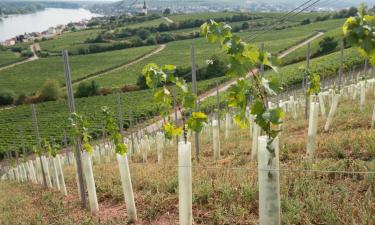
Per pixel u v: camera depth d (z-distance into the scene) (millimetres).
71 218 7246
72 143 9086
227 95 3842
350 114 11094
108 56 86375
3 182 21156
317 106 7035
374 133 7309
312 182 5633
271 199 3867
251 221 5016
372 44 3012
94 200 7383
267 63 3508
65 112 51656
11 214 8867
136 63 78125
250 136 11922
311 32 77750
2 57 99938
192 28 99375
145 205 6816
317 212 4746
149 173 8852
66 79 7871
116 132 6879
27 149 36031
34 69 83812
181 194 5125
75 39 109062
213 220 5316
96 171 11844
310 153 7141
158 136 11695
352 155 6684
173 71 4859
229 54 3635
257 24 81625
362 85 11461
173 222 5848
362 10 3088
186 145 5027
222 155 10094
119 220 6469
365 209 4594
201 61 68375
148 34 95875
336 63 38844
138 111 43000
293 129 11203
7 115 53031
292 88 34812
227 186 6121
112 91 60594
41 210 8602
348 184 5461
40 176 15602
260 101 3617
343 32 3170
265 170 3830
